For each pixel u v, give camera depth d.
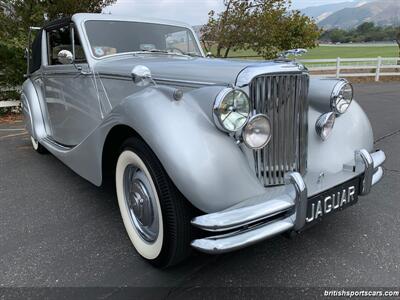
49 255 2.69
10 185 4.09
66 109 4.05
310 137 2.83
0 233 3.01
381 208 3.37
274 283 2.35
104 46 3.60
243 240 2.04
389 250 2.69
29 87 5.03
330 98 2.86
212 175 2.12
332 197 2.45
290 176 2.23
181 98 2.35
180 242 2.26
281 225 2.16
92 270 2.51
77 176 4.38
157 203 2.32
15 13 9.50
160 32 4.01
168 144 2.13
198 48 4.41
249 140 2.27
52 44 4.24
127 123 2.40
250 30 12.55
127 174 2.69
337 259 2.59
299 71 2.47
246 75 2.31
